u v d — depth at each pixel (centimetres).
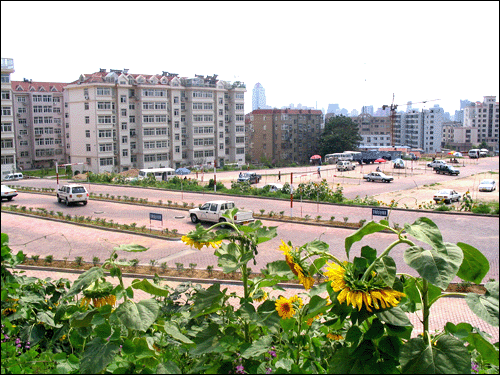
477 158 9556
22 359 383
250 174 5781
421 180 5722
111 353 333
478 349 325
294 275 372
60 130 8606
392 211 3306
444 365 282
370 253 322
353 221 2931
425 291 322
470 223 2855
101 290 375
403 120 15325
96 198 3978
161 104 7531
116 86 7044
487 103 14962
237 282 1617
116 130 7169
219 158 8544
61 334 447
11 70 6303
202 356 382
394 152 9212
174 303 625
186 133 8112
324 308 349
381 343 302
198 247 382
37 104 8212
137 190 4659
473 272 325
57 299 557
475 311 298
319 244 360
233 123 8794
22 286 529
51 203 3728
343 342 383
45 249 2184
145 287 394
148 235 2494
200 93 8088
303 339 385
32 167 8262
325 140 10125
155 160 7562
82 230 2658
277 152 10631
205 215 2797
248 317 356
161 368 329
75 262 1905
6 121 6275
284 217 3039
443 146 15438
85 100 6975
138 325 337
